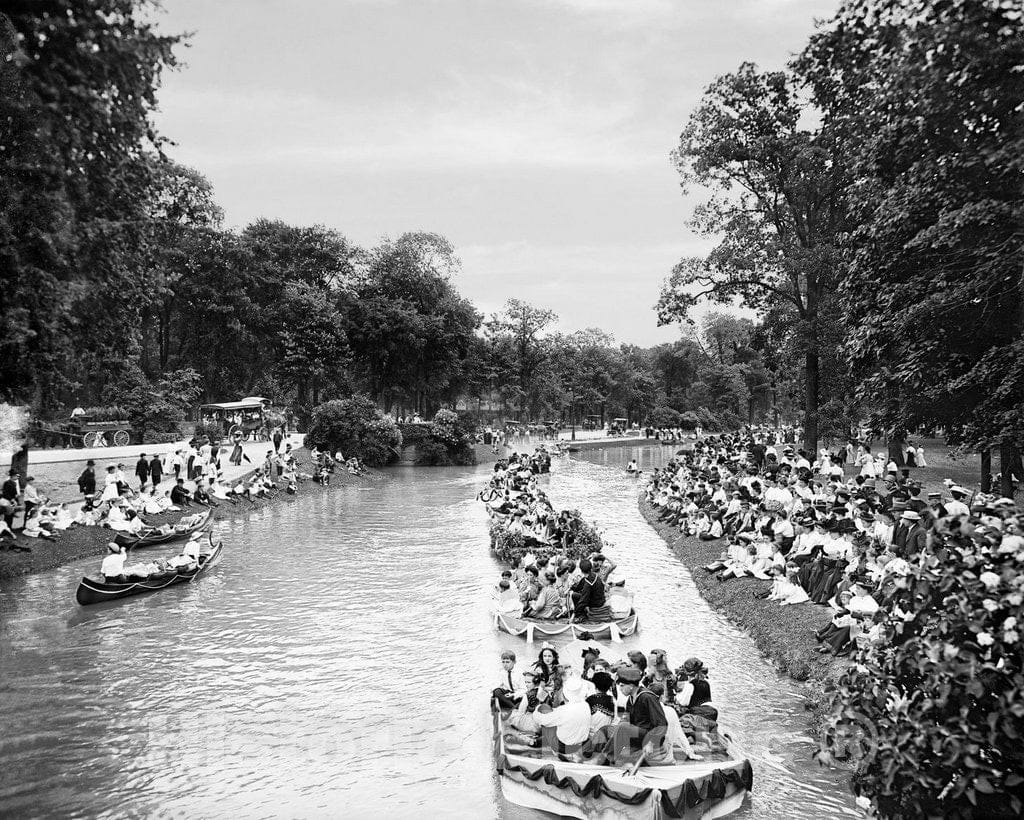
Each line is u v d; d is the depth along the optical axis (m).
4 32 14.16
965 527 7.64
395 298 94.94
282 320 86.06
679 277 42.38
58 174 16.12
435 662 18.55
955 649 6.77
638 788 10.73
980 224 15.64
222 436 62.84
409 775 13.01
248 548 32.72
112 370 21.75
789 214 40.97
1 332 16.06
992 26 13.56
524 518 33.12
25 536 28.55
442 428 77.50
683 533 33.94
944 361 17.94
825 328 36.59
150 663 18.44
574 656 16.89
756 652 19.03
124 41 15.59
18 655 18.94
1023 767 6.90
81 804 12.02
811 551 21.53
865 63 17.94
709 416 129.88
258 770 13.18
